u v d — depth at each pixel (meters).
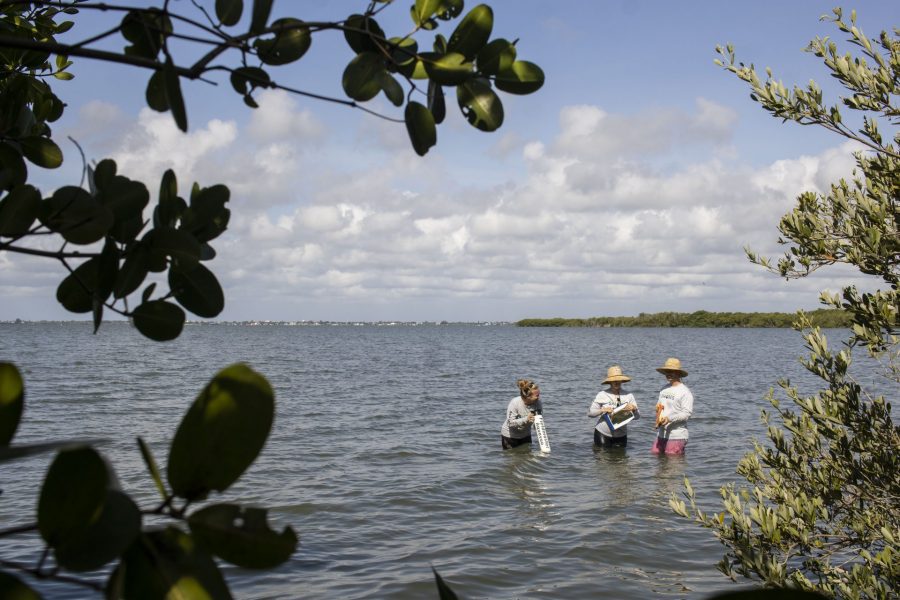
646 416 17.94
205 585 0.59
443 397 23.53
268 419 0.63
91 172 0.99
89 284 1.00
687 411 12.23
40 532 0.54
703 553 7.19
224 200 1.08
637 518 8.42
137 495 7.73
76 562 0.54
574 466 11.51
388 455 12.55
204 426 0.63
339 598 6.04
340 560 7.00
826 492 3.80
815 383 27.98
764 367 40.38
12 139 1.40
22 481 9.15
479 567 6.81
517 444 13.27
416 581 6.43
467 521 8.41
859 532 3.62
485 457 12.38
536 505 9.13
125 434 14.48
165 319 1.02
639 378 32.22
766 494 3.99
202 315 1.03
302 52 1.04
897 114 3.27
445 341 96.81
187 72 0.94
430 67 1.00
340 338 114.94
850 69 3.33
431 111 1.05
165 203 1.02
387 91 1.04
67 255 0.97
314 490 9.77
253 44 1.03
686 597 6.07
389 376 33.25
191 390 24.81
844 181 3.59
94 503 0.53
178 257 0.98
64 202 0.95
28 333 118.56
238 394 0.63
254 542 0.60
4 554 6.15
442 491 9.81
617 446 13.23
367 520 8.41
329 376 33.00
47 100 1.96
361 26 1.04
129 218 1.01
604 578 6.53
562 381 30.81
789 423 4.15
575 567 6.83
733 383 28.97
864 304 3.59
